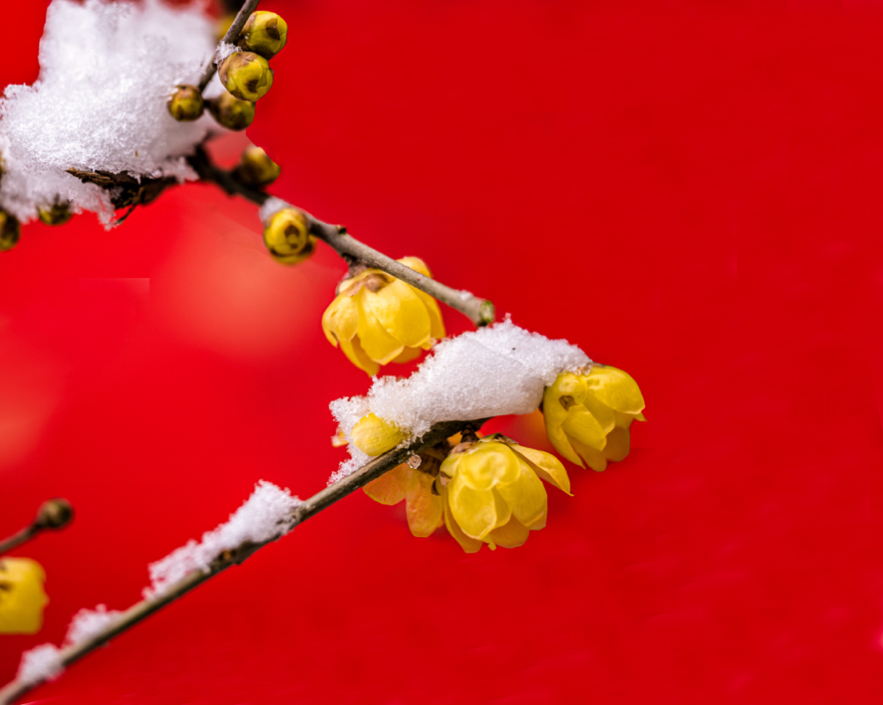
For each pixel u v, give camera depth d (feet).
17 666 1.37
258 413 1.45
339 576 1.43
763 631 1.42
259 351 1.46
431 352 1.34
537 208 1.52
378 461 1.31
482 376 1.30
